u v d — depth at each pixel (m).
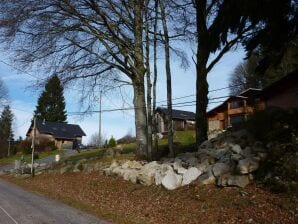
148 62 24.38
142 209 15.52
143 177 18.80
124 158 27.45
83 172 27.36
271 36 15.17
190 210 13.95
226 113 43.56
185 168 17.69
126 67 25.03
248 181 14.22
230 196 13.80
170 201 15.45
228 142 17.83
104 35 23.98
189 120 65.19
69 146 80.88
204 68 22.56
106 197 18.88
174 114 64.94
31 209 16.14
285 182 12.76
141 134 24.67
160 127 55.62
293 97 25.14
